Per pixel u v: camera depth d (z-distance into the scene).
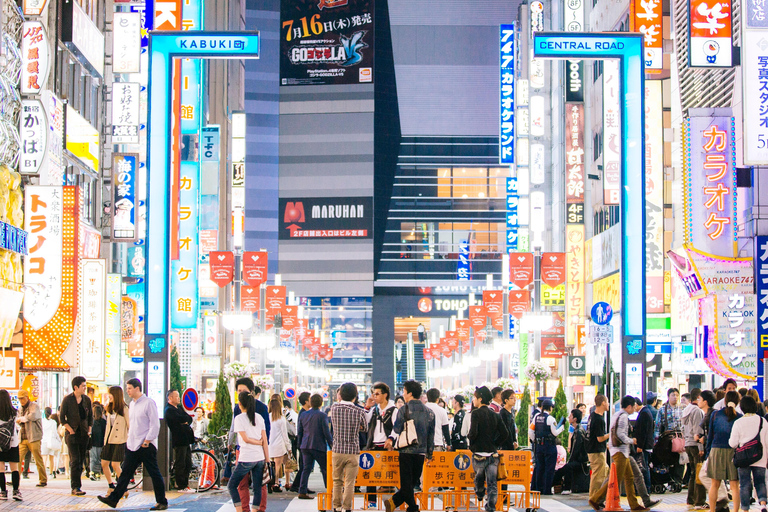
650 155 33.78
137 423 14.98
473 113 88.69
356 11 88.62
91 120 31.27
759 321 24.88
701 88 29.61
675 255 26.58
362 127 87.69
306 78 88.44
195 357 43.28
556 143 51.50
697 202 25.84
